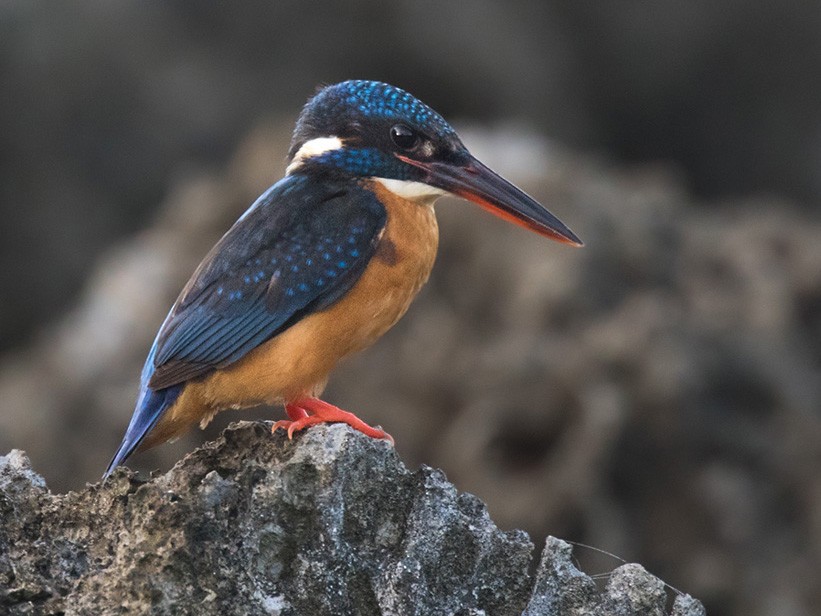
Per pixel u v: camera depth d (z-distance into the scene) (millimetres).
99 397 16078
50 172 24203
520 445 13922
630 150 27016
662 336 14188
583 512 13477
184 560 4867
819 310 15633
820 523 13922
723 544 13789
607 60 26750
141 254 17312
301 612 5043
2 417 16281
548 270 14695
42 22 24719
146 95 24656
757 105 26734
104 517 5105
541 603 5184
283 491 5121
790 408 14469
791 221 16609
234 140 24719
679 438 13922
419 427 14289
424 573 5156
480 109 25609
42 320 23719
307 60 25391
